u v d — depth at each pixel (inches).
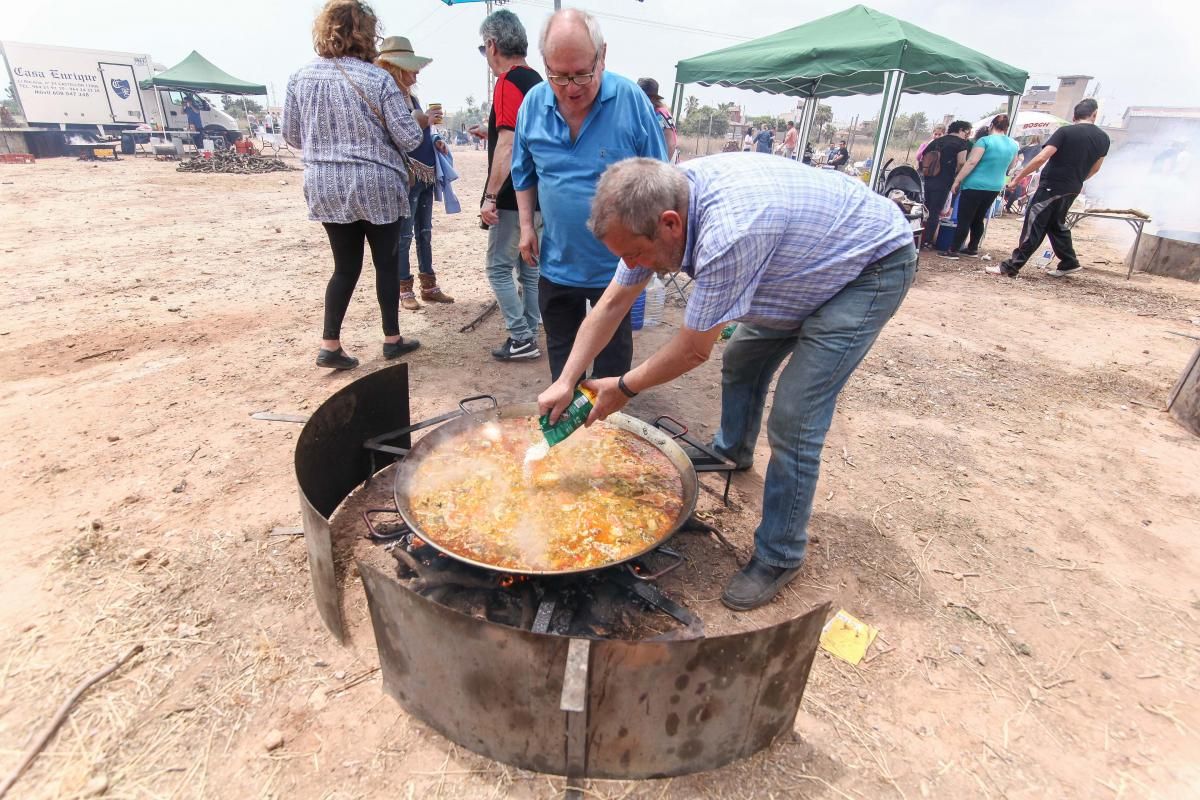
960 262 347.6
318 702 75.1
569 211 112.9
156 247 304.5
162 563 94.5
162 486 114.1
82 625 82.9
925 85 402.3
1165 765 71.7
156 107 997.8
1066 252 308.7
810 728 75.0
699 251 68.3
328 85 137.8
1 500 108.3
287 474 119.5
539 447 100.1
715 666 61.8
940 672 83.4
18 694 73.2
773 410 86.6
